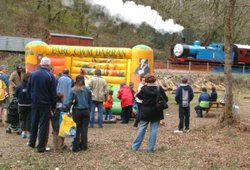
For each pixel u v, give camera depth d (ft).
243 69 127.65
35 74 29.30
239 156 28.68
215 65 128.36
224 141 33.60
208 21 68.85
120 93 48.08
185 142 33.45
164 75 102.17
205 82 104.73
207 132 37.42
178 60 124.88
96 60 60.23
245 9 46.83
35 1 179.52
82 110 29.76
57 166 26.07
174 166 26.09
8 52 126.21
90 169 25.44
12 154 28.96
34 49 60.54
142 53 58.29
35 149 30.60
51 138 35.88
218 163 26.89
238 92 98.07
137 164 26.43
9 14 165.89
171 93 89.30
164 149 30.71
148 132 39.45
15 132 38.75
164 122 48.73
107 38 176.76
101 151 29.96
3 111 43.65
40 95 29.09
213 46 130.72
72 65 60.75
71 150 30.22
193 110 64.34
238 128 37.24
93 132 40.11
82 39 130.82
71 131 29.53
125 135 37.91
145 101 29.48
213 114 57.47
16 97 37.09
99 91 43.24
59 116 29.86
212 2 52.34
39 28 165.78
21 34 158.20
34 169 25.39
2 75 43.80
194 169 25.54
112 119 49.55
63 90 37.73
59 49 60.49
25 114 35.45
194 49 125.70
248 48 134.10
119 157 28.09
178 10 173.17
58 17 176.96
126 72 59.06
